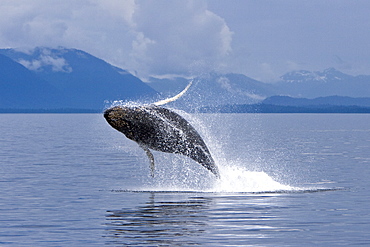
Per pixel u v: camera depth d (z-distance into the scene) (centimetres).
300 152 13925
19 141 18588
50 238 4366
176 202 5909
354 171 9144
